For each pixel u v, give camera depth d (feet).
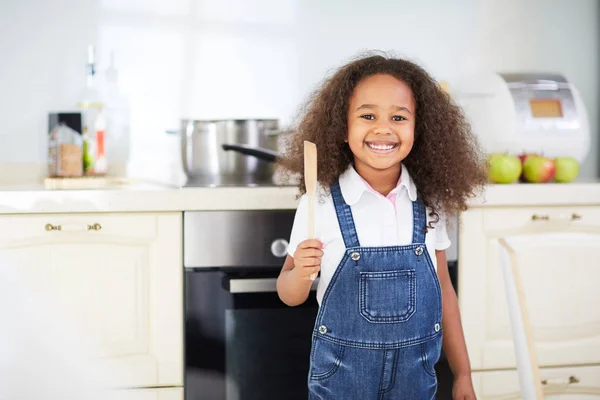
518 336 3.38
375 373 4.68
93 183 6.59
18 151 7.25
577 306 6.33
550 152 6.96
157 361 5.93
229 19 7.50
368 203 4.77
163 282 5.91
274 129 6.64
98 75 7.34
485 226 6.24
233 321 5.96
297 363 6.01
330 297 4.71
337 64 7.66
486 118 6.96
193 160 6.53
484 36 7.92
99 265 5.86
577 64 8.09
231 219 5.92
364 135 4.64
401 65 4.90
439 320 4.85
